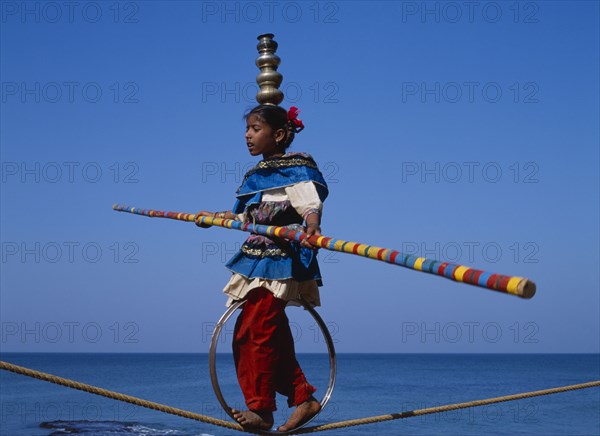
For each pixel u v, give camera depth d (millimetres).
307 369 132875
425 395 69625
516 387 83750
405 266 2656
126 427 41844
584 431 41531
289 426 4051
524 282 2100
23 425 42625
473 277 2287
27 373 3258
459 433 40656
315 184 3896
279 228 3543
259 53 4324
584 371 135250
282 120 4113
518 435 39500
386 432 41250
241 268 3973
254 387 3922
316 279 4008
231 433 39125
